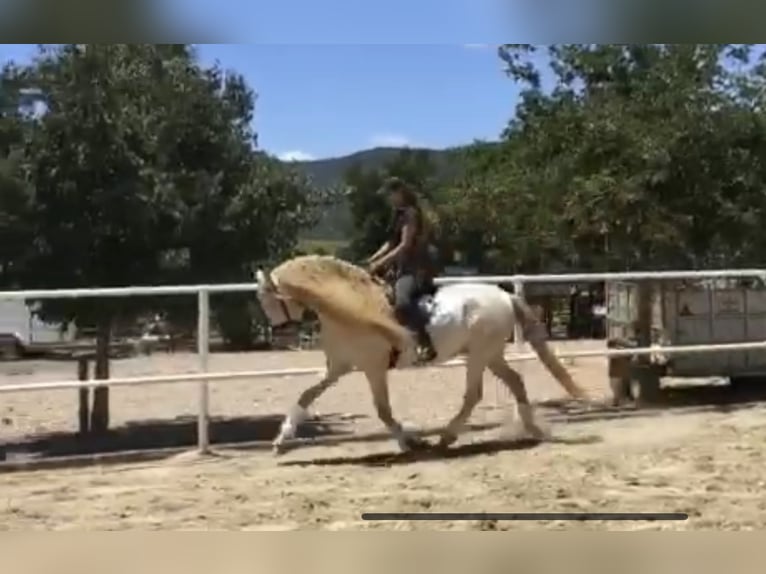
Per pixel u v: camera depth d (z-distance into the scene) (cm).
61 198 1376
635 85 1560
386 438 938
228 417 1448
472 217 2273
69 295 822
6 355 2366
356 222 4156
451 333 838
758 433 922
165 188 1410
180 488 733
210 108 1504
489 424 1010
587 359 1972
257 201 1477
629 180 1385
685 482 727
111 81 1409
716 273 1055
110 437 1331
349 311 804
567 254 1833
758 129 1406
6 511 665
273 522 628
